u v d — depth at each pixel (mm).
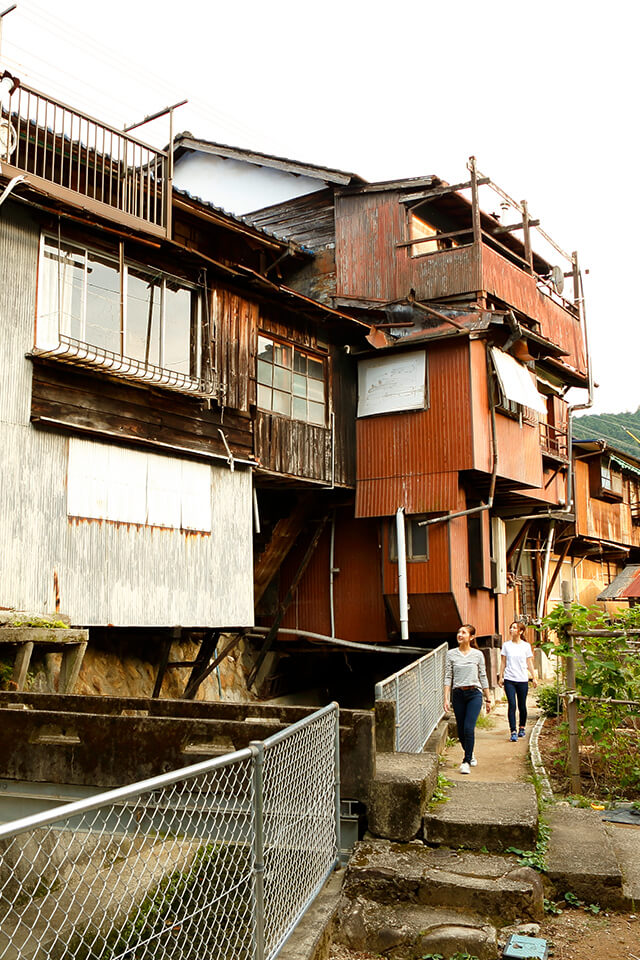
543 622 8469
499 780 7711
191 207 12977
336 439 15719
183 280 12000
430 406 15492
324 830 5102
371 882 4969
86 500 10297
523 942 4430
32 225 9930
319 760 5016
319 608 17141
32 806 5895
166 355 11750
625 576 26156
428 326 15602
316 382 15438
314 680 18609
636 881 5316
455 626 15516
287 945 4137
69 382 10219
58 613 9539
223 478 12625
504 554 18938
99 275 10688
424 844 5578
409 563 15648
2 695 7059
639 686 7941
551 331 18172
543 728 11156
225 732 5492
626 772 7906
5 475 9320
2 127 9938
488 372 15859
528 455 17391
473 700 8172
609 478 26891
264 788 3857
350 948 4570
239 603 12562
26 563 9445
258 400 13734
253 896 3631
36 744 5867
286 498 16031
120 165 10703
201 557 11984
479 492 16828
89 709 6965
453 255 15312
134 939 4594
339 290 16641
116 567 10594
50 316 10031
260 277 12602
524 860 5277
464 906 4824
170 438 11625
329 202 17422
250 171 18719
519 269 16781
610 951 4512
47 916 5086
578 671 8031
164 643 11812
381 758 6449
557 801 7297
